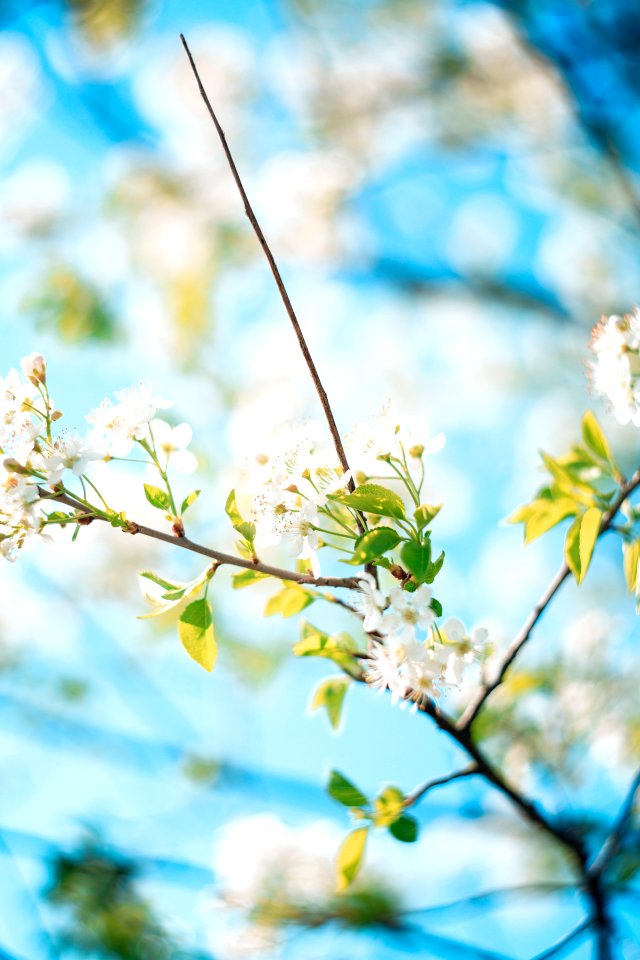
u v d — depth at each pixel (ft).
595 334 8.88
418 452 7.79
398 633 7.38
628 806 11.84
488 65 25.77
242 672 19.42
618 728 15.07
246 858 15.64
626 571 8.89
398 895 15.43
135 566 20.39
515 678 14.51
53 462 7.55
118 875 15.15
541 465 9.78
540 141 25.98
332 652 9.18
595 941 11.65
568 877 15.80
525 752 14.78
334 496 7.41
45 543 7.61
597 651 15.76
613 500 9.24
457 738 9.18
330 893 15.26
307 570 8.07
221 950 15.15
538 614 8.80
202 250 24.76
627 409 8.52
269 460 7.84
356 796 9.20
